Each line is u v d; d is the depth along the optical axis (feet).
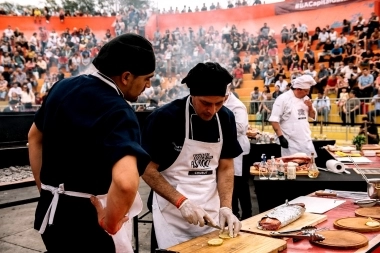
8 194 21.58
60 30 84.07
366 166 14.80
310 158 13.46
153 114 7.00
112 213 4.17
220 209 6.70
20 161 26.94
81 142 4.54
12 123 27.43
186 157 7.02
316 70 60.13
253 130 24.21
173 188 6.70
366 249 5.99
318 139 22.81
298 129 17.31
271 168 12.39
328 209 8.27
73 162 4.68
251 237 6.16
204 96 6.34
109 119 4.39
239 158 14.75
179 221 7.11
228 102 15.01
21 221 17.57
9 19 79.82
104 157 4.24
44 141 5.03
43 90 62.64
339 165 12.94
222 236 6.17
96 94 4.63
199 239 6.14
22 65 67.72
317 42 64.54
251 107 48.16
